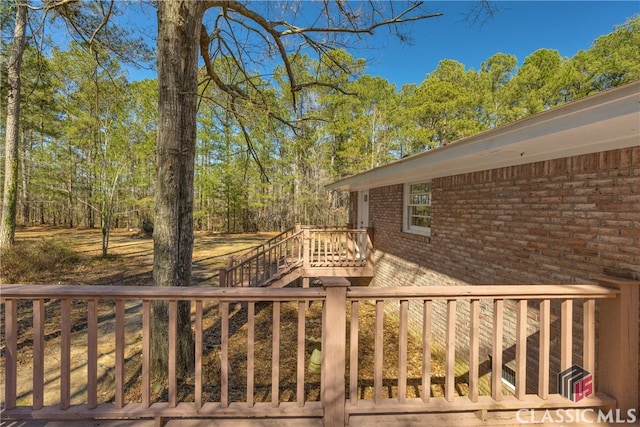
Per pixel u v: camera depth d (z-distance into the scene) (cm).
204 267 1173
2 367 416
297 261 836
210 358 475
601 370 216
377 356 202
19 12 597
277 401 199
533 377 367
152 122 1298
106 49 563
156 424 189
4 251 911
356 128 2109
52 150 1286
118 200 1329
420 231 691
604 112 183
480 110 2145
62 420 190
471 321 205
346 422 194
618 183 270
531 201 374
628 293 207
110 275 969
